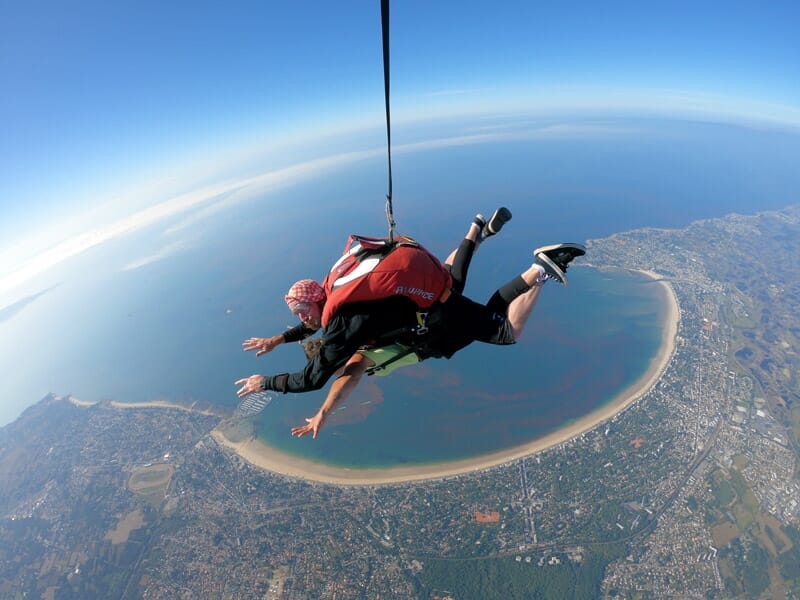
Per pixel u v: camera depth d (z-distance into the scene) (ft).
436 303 10.84
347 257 10.75
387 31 7.19
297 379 10.69
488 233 12.91
